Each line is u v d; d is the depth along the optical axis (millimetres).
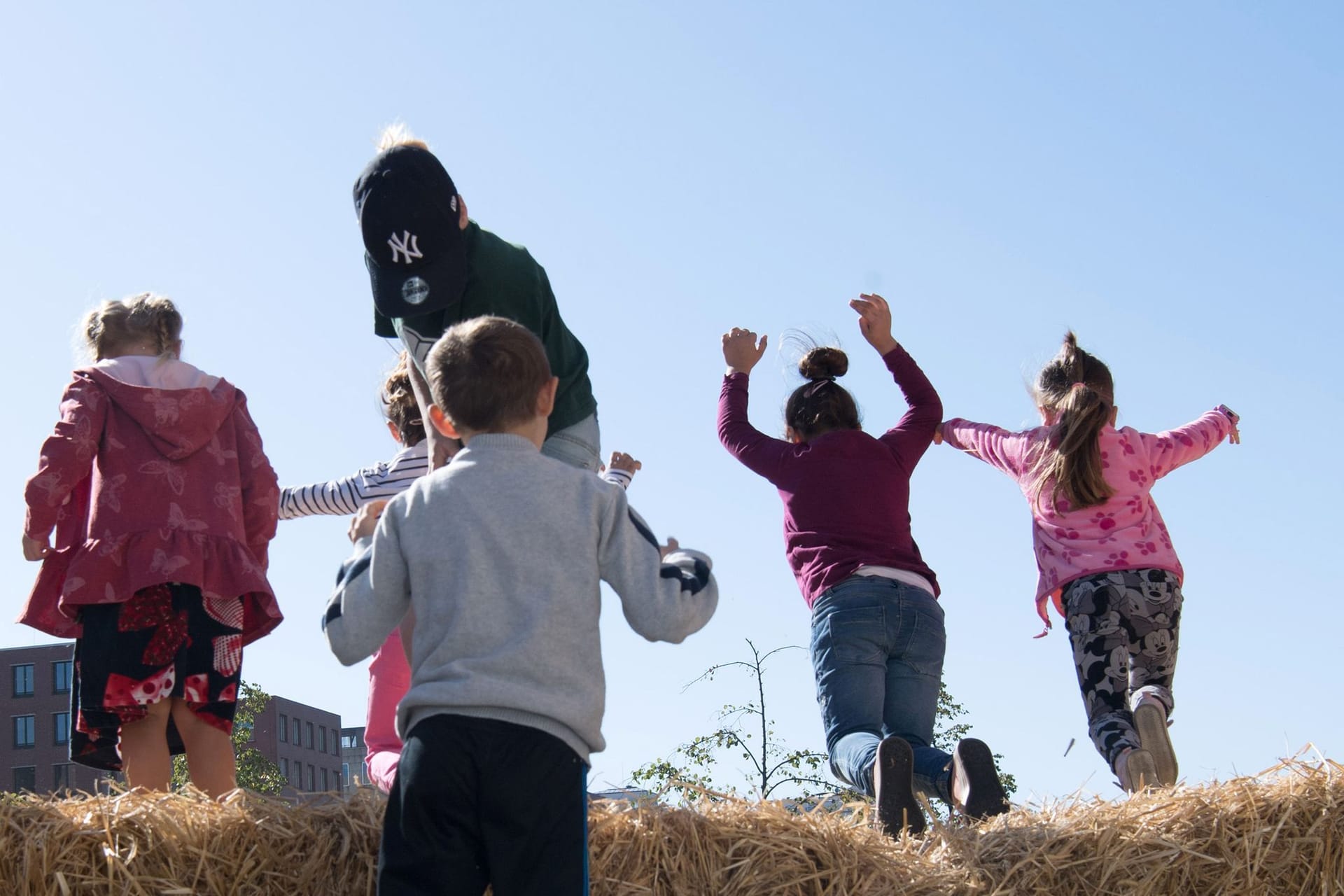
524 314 4203
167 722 4668
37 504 4492
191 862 3510
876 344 5902
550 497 3346
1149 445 5629
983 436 5914
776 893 3676
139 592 4547
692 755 9945
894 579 5164
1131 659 5414
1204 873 3887
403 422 5594
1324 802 3941
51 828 3461
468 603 3225
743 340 5996
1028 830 3949
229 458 4855
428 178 4031
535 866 3090
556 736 3148
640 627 3281
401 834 3111
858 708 4973
